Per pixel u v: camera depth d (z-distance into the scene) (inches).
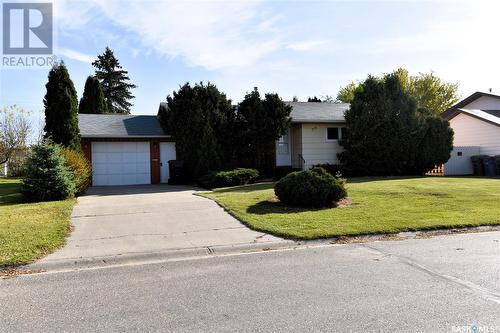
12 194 528.7
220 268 221.0
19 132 929.5
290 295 173.8
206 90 737.0
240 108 747.4
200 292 180.5
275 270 213.9
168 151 779.4
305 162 812.0
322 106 919.7
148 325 145.7
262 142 717.9
